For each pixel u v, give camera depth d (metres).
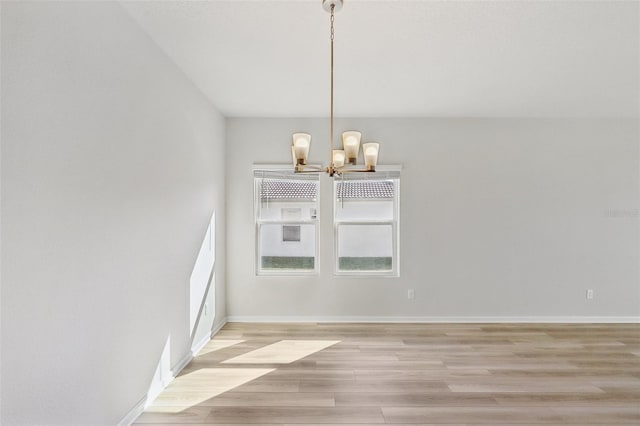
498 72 3.02
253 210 4.34
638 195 4.35
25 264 1.39
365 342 3.62
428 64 2.86
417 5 2.05
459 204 4.34
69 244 1.63
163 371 2.62
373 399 2.48
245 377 2.82
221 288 4.14
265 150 4.34
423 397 2.50
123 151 2.07
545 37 2.44
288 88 3.37
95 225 1.81
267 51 2.63
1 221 1.29
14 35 1.33
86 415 1.75
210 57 2.72
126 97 2.11
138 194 2.25
